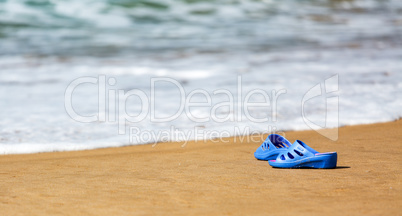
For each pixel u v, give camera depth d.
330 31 28.62
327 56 21.02
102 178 6.77
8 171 7.30
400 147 8.72
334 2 37.81
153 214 5.04
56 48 23.38
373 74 16.97
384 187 6.05
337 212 4.98
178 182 6.45
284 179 6.52
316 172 6.91
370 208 5.12
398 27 30.28
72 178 6.79
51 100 13.77
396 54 21.38
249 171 7.06
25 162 7.99
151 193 5.91
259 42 25.09
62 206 5.42
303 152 7.18
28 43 24.42
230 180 6.51
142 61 20.20
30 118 11.77
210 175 6.84
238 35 26.95
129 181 6.56
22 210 5.28
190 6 33.69
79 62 20.09
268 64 19.23
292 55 21.34
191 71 17.92
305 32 28.20
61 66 19.23
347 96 13.86
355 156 8.02
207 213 5.04
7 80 16.52
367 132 10.20
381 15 34.56
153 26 29.11
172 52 22.33
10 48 23.16
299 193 5.80
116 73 17.80
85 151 9.12
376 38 26.27
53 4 32.00
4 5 31.12
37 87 15.51
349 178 6.53
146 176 6.85
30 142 9.72
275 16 32.56
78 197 5.78
